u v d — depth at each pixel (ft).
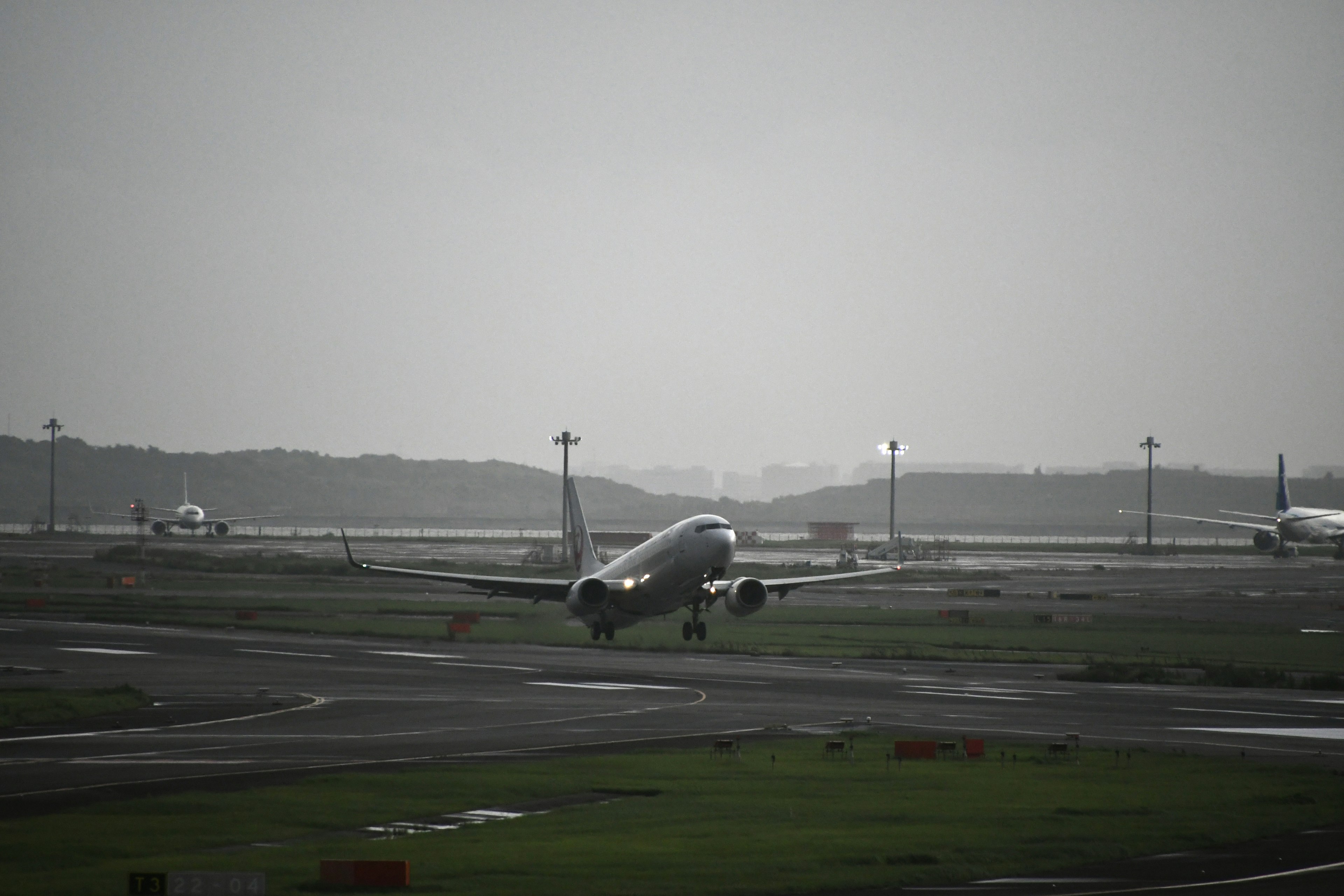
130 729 252.01
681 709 289.33
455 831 157.17
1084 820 167.22
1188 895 129.18
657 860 141.49
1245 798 183.11
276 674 356.79
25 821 160.86
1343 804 180.04
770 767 208.85
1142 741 246.27
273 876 131.75
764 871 137.49
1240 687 347.56
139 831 155.53
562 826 160.56
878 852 147.23
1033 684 349.00
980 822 165.07
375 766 207.31
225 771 201.77
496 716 274.77
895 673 375.04
